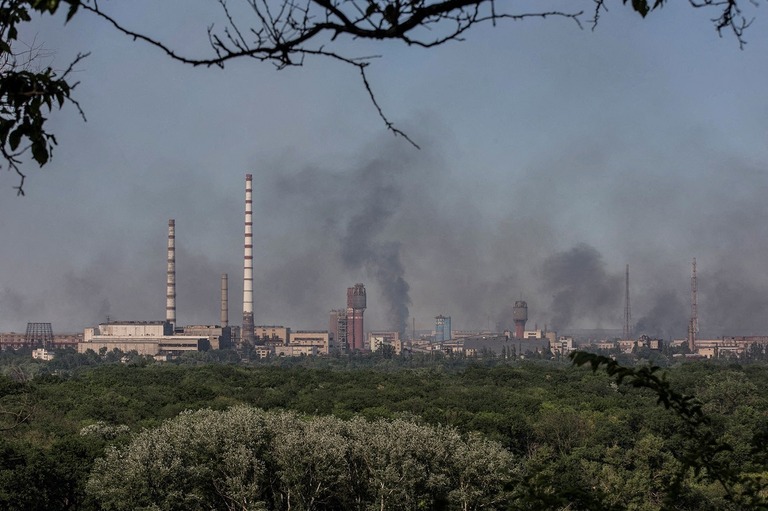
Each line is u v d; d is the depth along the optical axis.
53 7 7.02
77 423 104.00
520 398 141.00
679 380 167.25
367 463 75.19
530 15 7.45
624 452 99.00
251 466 71.44
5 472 67.81
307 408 134.50
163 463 68.56
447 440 80.25
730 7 8.75
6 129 9.79
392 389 159.75
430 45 7.45
